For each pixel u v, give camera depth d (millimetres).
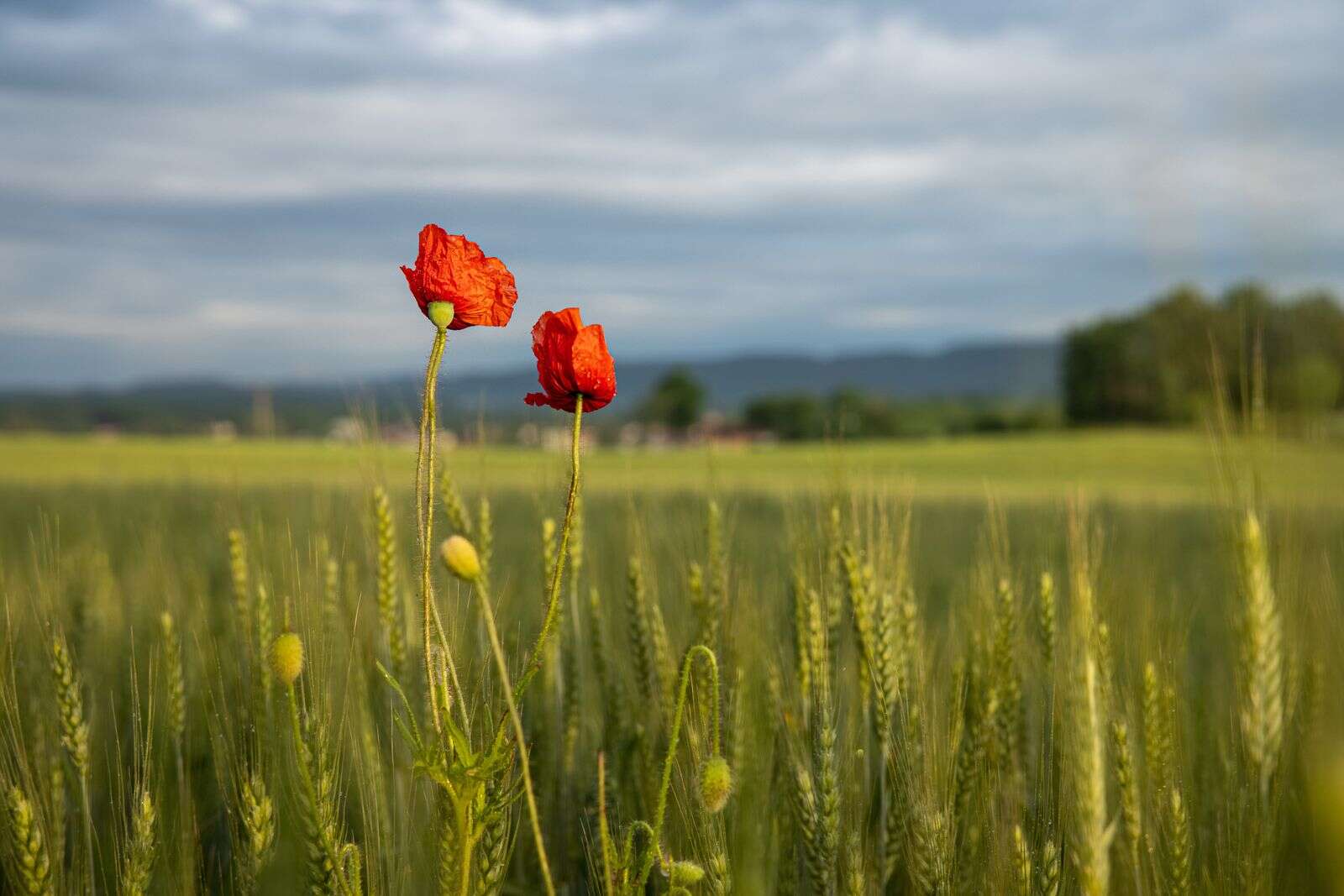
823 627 3135
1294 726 2705
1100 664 2760
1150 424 60125
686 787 2764
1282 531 2783
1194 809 2957
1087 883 1963
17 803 2268
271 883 2475
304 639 2508
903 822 2811
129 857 2469
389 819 2785
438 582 2363
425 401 1995
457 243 1977
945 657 3424
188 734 3299
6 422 64000
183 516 9039
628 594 3420
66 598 3963
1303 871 2434
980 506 14891
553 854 3316
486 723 2193
